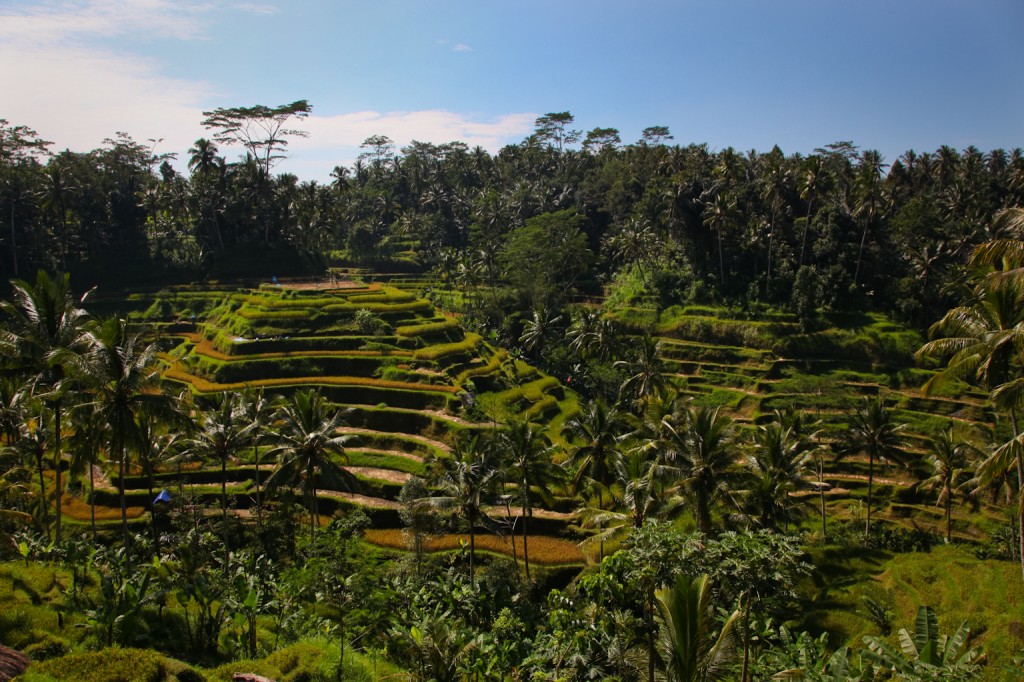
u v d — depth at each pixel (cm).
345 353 8700
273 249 13150
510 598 4441
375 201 16175
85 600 3164
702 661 2008
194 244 13225
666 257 12394
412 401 7806
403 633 3062
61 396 3822
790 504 5328
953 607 3981
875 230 10862
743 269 11450
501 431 5784
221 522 5456
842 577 4694
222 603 3312
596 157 17238
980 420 8369
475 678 3134
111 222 12812
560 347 10825
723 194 10719
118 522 5431
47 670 2164
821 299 10412
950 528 6781
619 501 5084
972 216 11006
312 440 5003
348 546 4188
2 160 11638
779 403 9025
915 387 9106
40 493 5266
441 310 12012
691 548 2759
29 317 3844
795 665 2650
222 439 4925
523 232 12200
